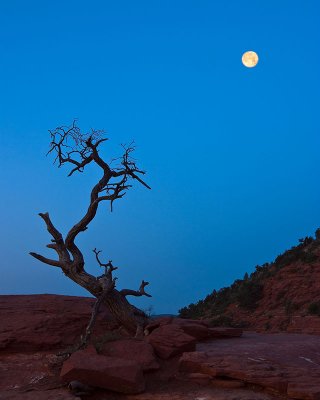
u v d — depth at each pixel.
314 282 54.41
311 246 63.25
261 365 14.63
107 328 20.50
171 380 14.95
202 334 18.64
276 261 66.00
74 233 19.14
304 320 47.16
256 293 59.56
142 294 20.02
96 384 14.15
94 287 18.83
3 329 19.06
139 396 13.92
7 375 15.65
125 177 18.95
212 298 71.81
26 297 24.11
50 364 16.39
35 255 19.19
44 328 19.36
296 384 13.24
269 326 50.31
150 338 16.77
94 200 18.91
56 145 19.06
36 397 13.50
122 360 14.80
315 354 16.45
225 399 13.08
